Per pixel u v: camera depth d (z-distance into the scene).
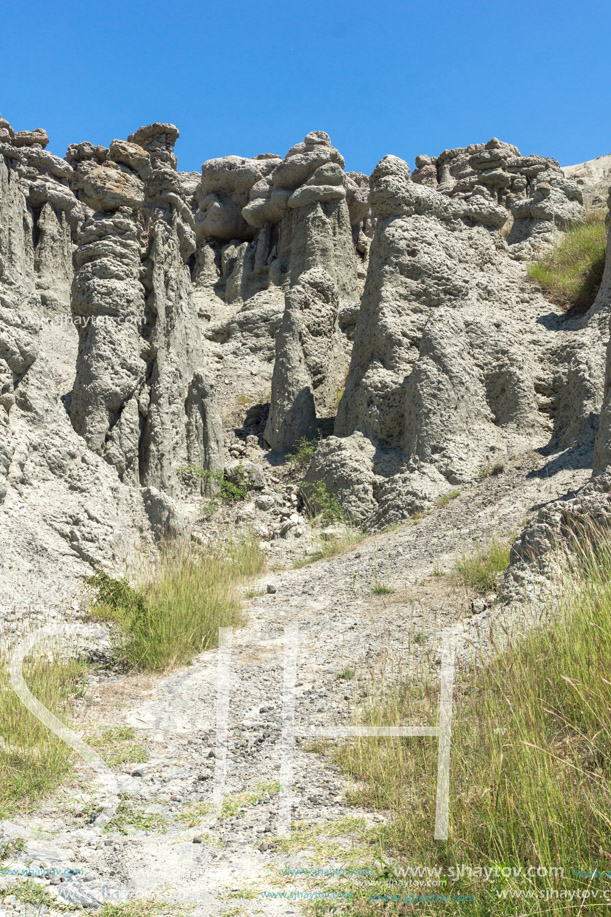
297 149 27.78
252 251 28.70
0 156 20.55
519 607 7.99
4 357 12.80
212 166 30.88
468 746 5.40
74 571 11.23
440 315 17.67
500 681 6.19
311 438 19.83
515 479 15.02
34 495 12.14
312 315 20.83
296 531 15.64
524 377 17.45
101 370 16.47
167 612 9.32
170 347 17.94
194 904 4.25
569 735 5.28
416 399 16.73
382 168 19.69
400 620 9.54
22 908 4.18
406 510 15.31
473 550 11.84
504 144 27.52
